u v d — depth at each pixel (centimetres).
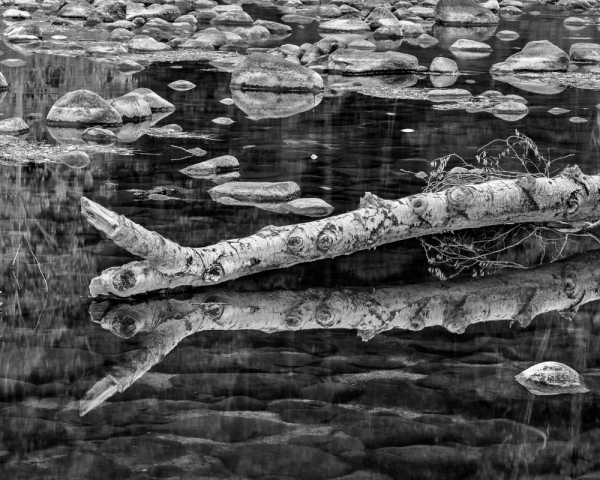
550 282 408
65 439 260
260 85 857
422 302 379
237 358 317
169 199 499
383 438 265
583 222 487
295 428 269
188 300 370
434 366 316
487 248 449
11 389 288
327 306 370
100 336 331
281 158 604
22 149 597
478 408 286
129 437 262
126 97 721
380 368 313
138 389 291
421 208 422
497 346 336
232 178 552
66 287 372
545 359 326
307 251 401
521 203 441
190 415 275
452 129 705
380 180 555
